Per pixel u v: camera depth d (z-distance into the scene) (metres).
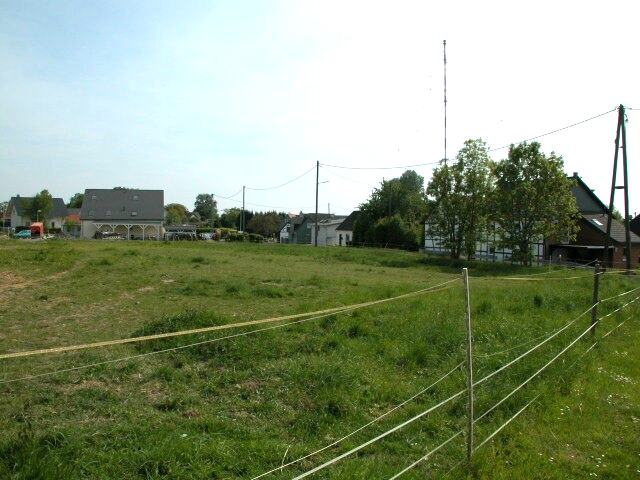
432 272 27.06
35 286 15.09
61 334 9.20
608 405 6.65
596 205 43.56
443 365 7.66
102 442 4.71
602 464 5.10
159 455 4.40
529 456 5.10
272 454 4.73
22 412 5.48
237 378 6.68
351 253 37.09
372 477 4.32
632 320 11.84
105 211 77.75
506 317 10.73
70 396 5.97
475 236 35.56
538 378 7.13
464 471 4.67
